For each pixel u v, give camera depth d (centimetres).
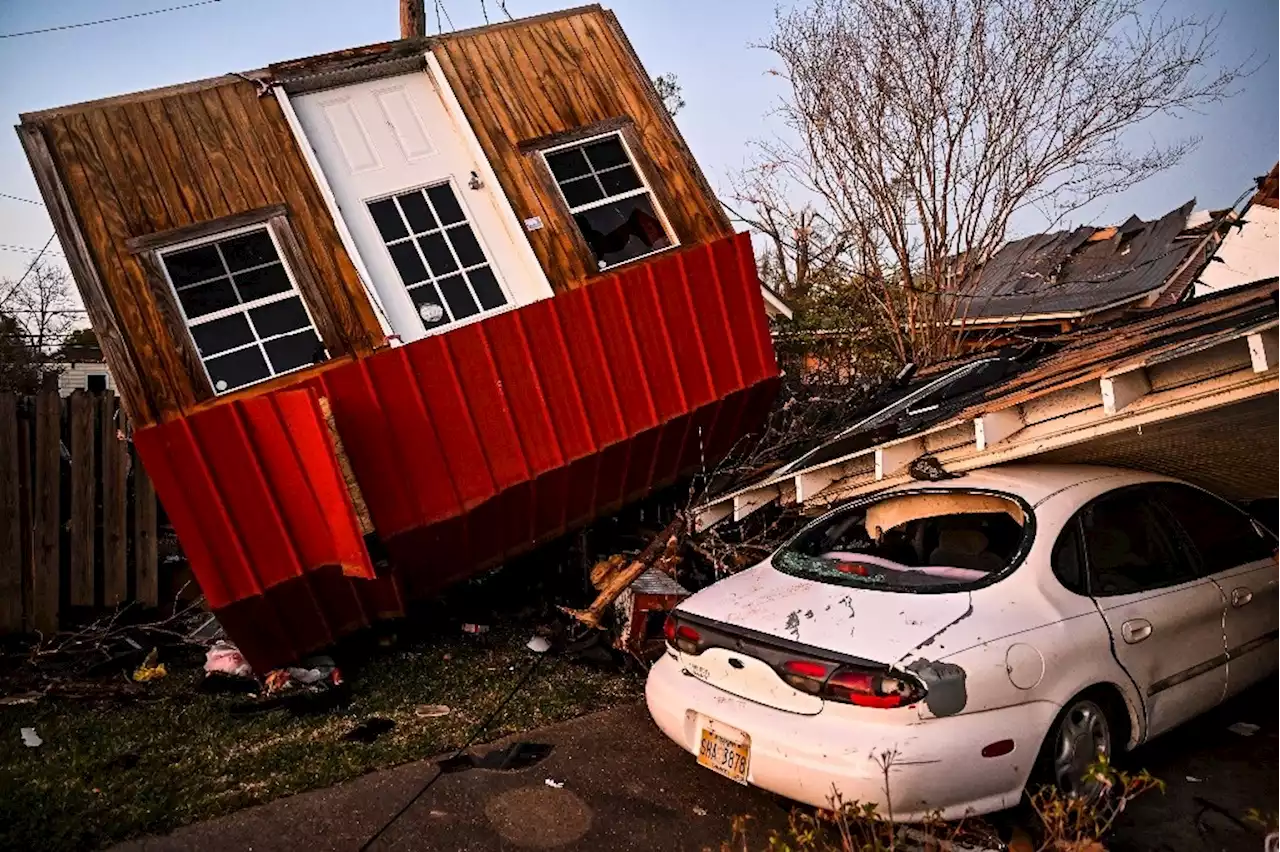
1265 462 521
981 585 394
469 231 761
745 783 379
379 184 746
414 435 650
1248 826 387
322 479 598
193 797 426
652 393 755
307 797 426
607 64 840
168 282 639
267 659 631
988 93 1274
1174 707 426
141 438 573
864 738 348
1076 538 420
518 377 692
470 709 550
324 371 639
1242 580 465
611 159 812
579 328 719
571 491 750
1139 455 504
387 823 401
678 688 421
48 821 399
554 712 539
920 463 507
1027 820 382
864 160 1327
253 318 662
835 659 359
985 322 1730
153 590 712
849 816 333
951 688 347
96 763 466
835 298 1412
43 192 629
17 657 638
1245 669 465
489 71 795
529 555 815
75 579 686
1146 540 446
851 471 637
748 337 804
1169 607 425
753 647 386
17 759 473
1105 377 427
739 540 761
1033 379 596
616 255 786
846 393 1027
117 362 609
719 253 789
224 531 593
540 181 770
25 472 680
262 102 715
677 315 768
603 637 661
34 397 691
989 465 513
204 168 677
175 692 597
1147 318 735
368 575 599
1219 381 390
